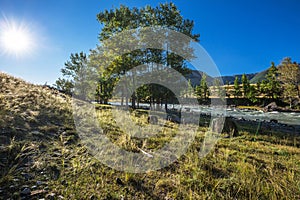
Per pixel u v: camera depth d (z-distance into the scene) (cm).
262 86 4206
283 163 322
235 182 230
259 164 312
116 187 209
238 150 403
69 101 813
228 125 648
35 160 248
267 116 2011
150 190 210
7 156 244
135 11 1808
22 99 577
